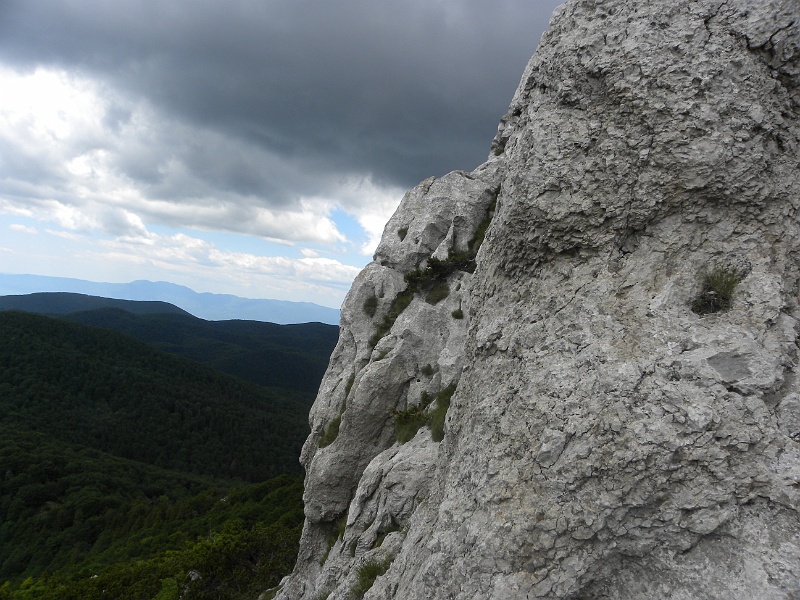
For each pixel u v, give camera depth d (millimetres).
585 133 7047
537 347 6734
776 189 6281
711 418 5246
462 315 17406
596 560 5359
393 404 16906
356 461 16938
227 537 30391
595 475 5500
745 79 6445
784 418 5305
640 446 5348
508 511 5879
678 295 6156
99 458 118812
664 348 5812
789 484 4934
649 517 5258
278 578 25953
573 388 6020
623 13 7160
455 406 8477
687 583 4996
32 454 108250
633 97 6711
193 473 126812
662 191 6492
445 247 19062
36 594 41375
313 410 19297
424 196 20859
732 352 5559
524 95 9000
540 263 7418
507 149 9148
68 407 147750
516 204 7379
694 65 6520
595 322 6340
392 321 18859
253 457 136875
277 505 56219
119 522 84062
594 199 6824
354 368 18672
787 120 6629
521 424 6332
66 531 83125
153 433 143500
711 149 6293
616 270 6641
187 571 27719
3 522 88438
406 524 12242
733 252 6227
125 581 32125
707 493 5094
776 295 5852
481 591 5707
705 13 6758
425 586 6379
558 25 7930
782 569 4652
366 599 8219
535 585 5445
